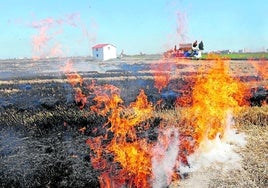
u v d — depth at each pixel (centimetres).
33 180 807
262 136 1052
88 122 1226
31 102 1566
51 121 1230
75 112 1334
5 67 4797
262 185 760
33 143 1033
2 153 953
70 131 1142
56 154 947
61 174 833
